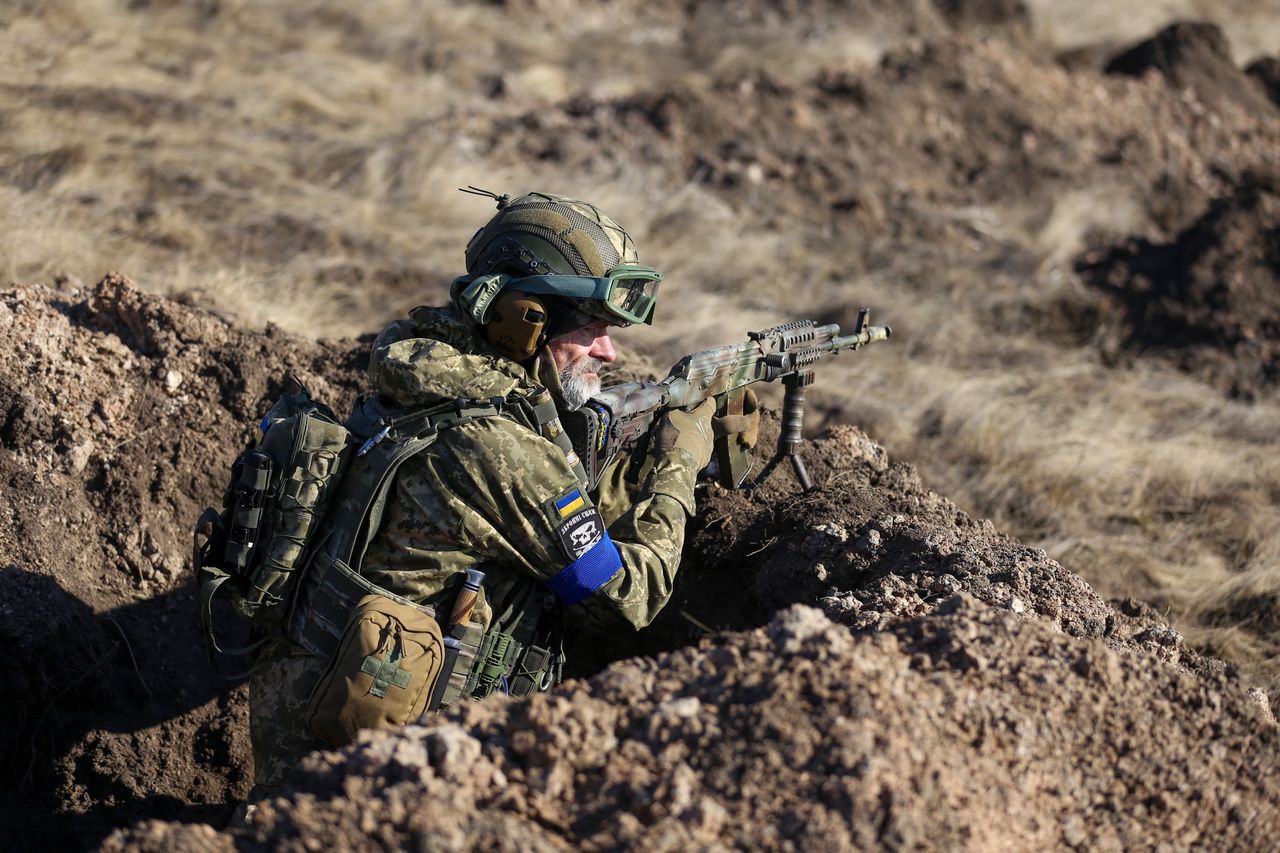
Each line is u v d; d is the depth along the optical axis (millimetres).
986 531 8750
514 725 4875
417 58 28953
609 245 6648
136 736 7977
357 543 6156
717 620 8352
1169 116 27969
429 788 4496
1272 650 10438
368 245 18219
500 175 21203
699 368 7383
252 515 6176
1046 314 19500
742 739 4688
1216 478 14008
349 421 6516
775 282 19375
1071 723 5191
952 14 36875
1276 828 5266
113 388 9102
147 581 8625
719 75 31141
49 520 8328
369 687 5789
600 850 4305
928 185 24219
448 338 6578
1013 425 14812
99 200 17391
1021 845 4812
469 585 6172
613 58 32312
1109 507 13500
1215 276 19359
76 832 7516
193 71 24234
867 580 7648
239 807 6270
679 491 7004
